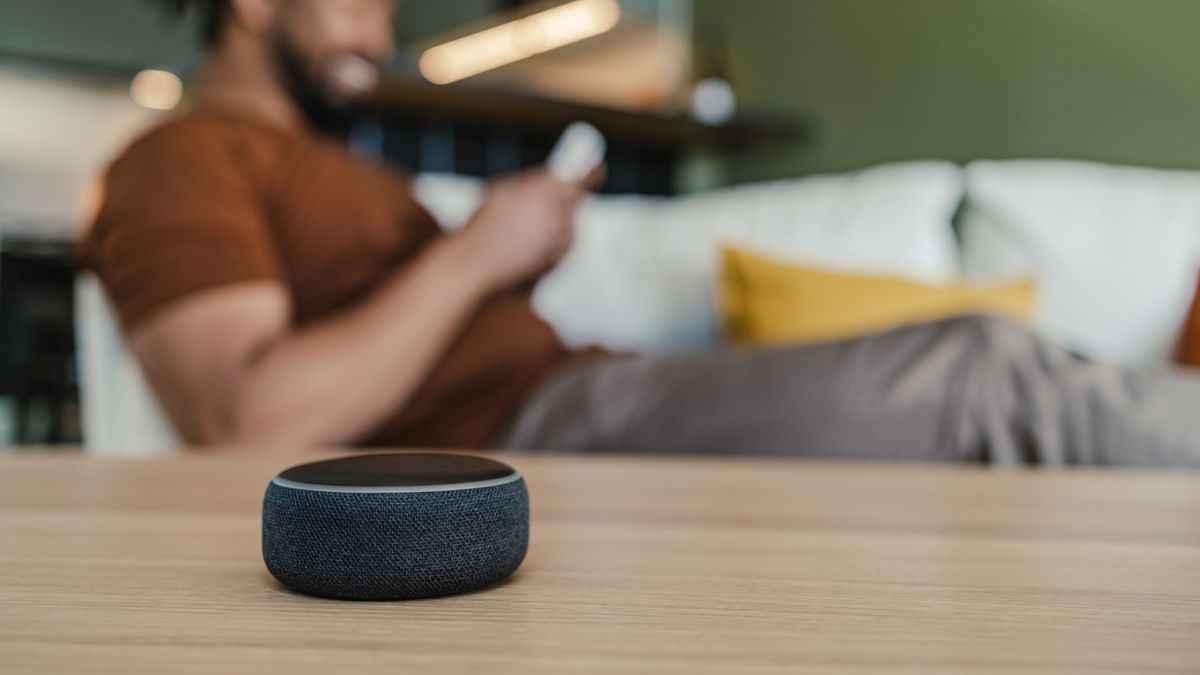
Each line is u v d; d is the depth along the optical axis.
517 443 0.85
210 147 1.21
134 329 1.09
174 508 0.40
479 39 3.41
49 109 2.30
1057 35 2.35
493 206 1.27
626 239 1.59
